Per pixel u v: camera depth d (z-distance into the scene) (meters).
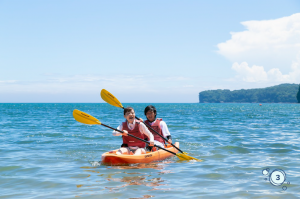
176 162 5.83
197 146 7.82
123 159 5.53
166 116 24.62
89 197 3.57
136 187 3.99
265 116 24.66
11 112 32.50
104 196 3.60
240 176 4.60
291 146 7.66
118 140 9.24
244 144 8.08
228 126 14.11
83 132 11.55
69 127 13.75
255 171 4.92
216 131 11.74
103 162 5.63
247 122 17.00
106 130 12.42
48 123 16.17
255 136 9.98
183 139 9.28
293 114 29.09
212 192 3.75
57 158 6.20
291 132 11.26
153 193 3.71
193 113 31.77
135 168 5.24
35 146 7.89
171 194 3.67
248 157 6.22
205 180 4.37
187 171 4.98
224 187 3.98
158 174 4.76
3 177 4.57
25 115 25.53
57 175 4.71
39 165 5.48
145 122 6.85
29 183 4.23
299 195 3.62
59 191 3.82
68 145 8.11
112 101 7.58
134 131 6.16
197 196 3.59
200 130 12.16
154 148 6.48
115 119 19.86
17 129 12.62
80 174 4.77
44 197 3.57
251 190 3.84
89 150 7.29
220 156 6.39
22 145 8.05
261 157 6.20
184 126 14.09
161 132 6.83
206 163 5.67
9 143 8.42
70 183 4.21
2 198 3.53
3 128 13.05
